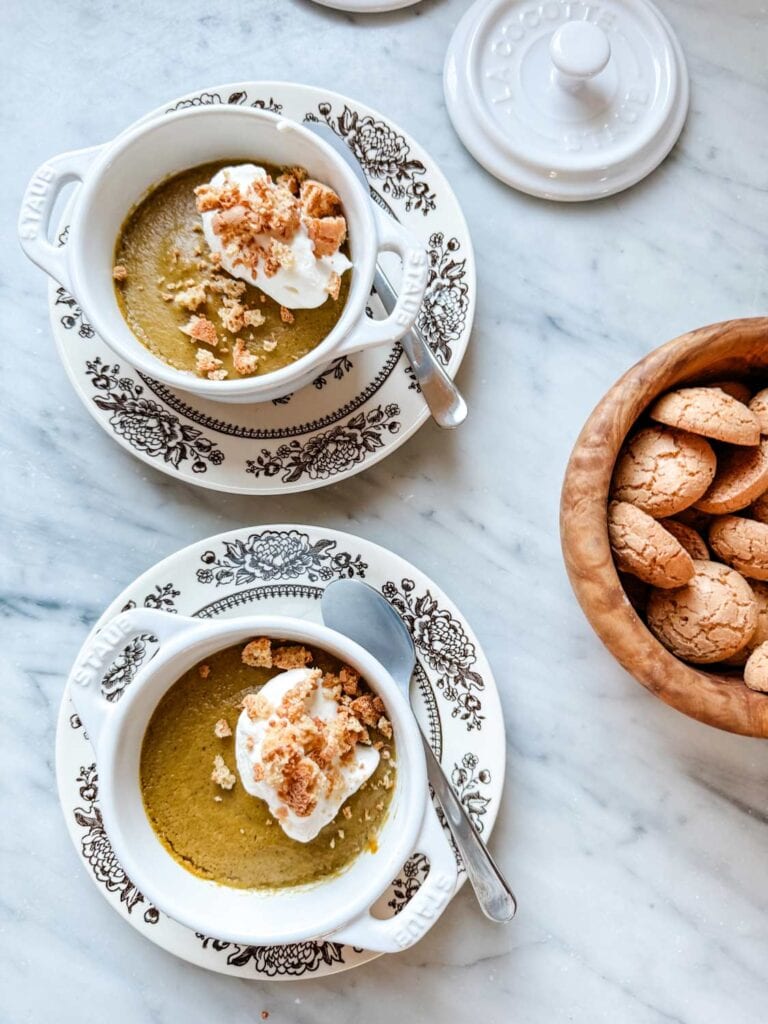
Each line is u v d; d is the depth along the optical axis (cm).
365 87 57
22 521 56
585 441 48
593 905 56
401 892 53
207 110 51
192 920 49
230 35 57
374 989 56
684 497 50
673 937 56
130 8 57
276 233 51
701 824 56
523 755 56
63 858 55
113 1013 55
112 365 54
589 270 57
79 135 56
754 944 56
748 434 50
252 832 51
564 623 56
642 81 57
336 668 51
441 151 57
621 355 57
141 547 56
